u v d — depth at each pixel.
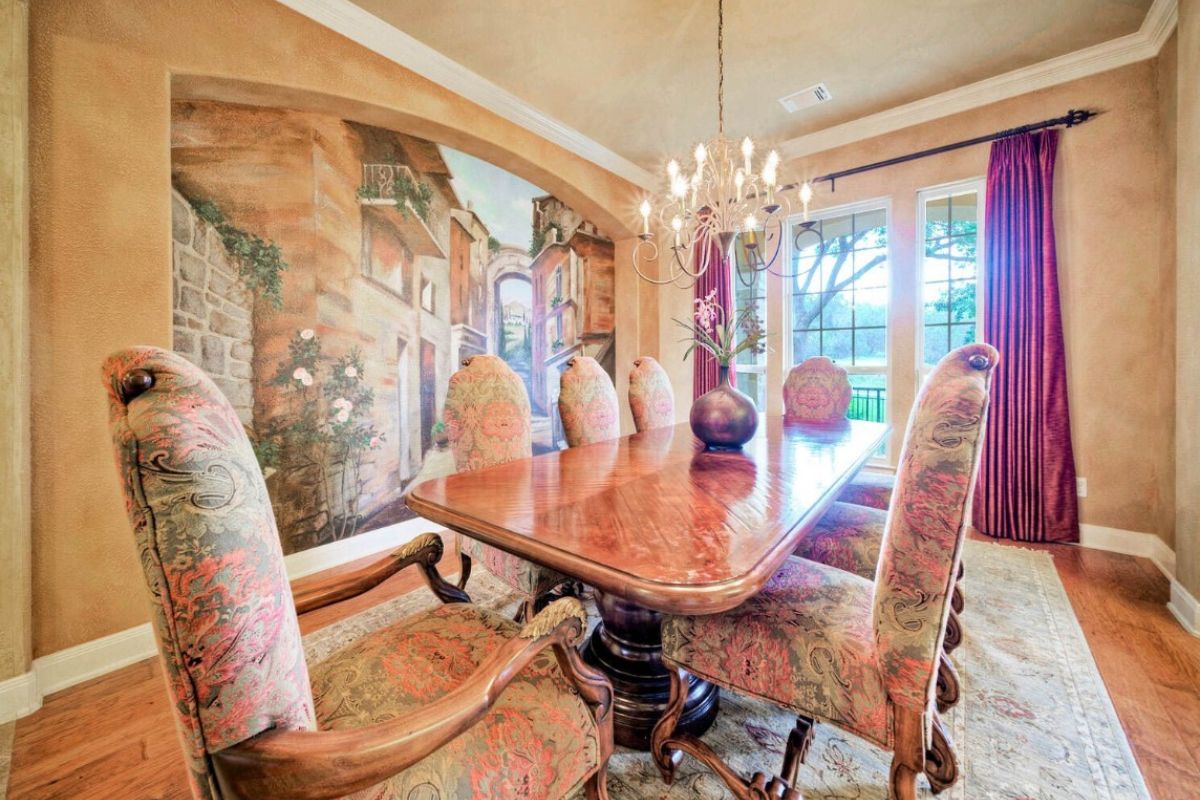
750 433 1.85
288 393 2.39
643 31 2.41
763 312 4.12
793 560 1.29
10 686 1.47
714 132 3.46
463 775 0.70
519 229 3.56
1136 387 2.57
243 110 2.24
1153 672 1.58
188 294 2.08
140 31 1.77
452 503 1.20
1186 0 1.95
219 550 0.48
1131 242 2.57
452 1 2.21
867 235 3.56
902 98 3.04
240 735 0.51
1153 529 2.54
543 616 0.79
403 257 2.86
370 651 0.95
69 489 1.63
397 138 2.81
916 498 0.80
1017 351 2.80
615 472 1.52
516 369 3.56
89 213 1.66
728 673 1.06
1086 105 2.67
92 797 1.19
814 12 2.28
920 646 0.82
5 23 1.45
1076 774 1.19
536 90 2.93
